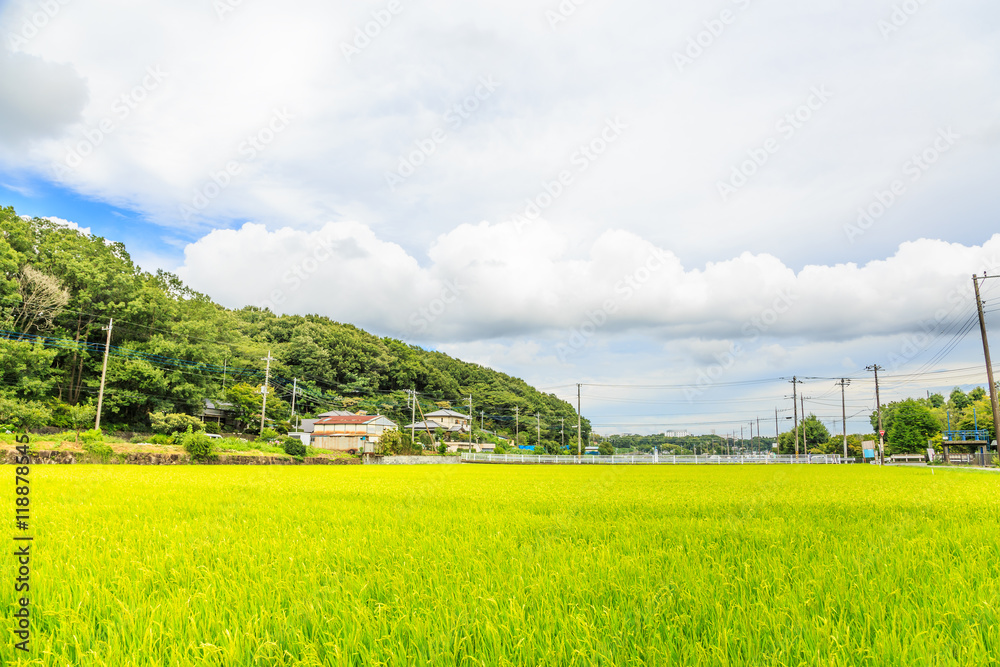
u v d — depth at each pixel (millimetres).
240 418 54844
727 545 5941
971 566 4715
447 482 19422
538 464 53906
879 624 3266
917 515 8844
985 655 2816
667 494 13664
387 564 5000
